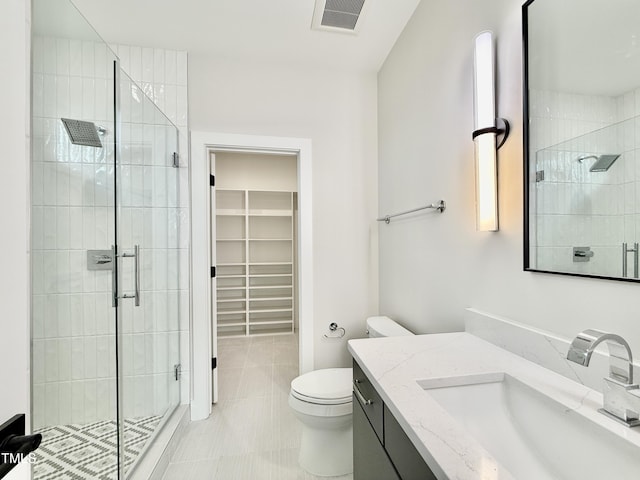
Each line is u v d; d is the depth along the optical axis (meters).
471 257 1.26
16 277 0.59
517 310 1.02
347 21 1.76
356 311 2.29
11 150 0.58
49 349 1.55
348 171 2.27
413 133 1.75
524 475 0.69
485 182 1.10
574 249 0.82
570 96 0.82
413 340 1.15
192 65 2.04
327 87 2.23
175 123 2.01
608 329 0.74
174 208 2.00
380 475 0.85
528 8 0.95
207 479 1.47
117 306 1.52
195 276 2.03
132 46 1.96
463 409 0.83
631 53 0.68
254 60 2.12
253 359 2.96
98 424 1.65
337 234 2.26
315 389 1.53
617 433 0.58
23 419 0.59
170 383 1.92
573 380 0.80
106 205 1.68
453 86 1.37
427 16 1.59
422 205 1.66
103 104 1.62
